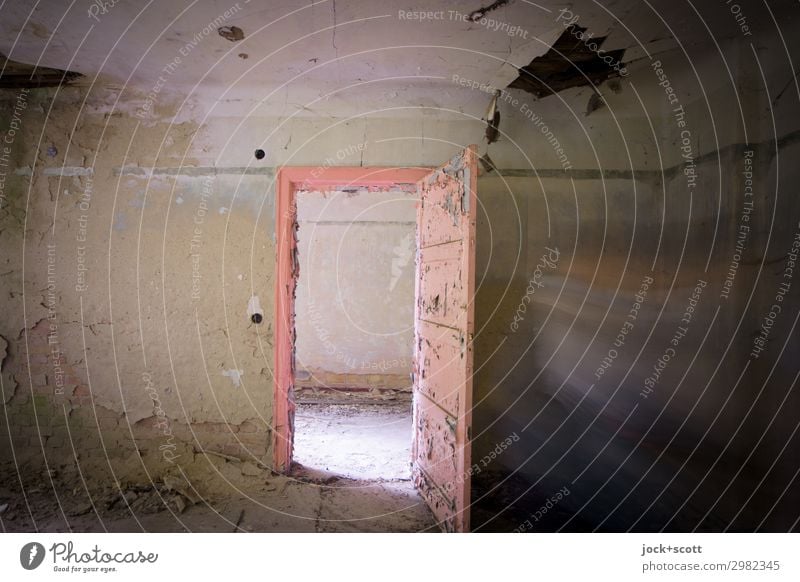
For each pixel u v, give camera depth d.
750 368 2.51
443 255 2.80
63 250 3.27
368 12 2.37
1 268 3.25
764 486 2.42
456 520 2.49
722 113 2.71
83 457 3.26
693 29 2.49
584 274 3.29
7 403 3.27
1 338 3.25
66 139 3.27
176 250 3.29
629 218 3.27
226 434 3.30
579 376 3.27
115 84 3.20
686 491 2.81
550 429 3.28
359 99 3.29
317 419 4.92
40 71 3.03
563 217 3.30
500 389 3.32
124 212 3.28
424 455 3.11
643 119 3.26
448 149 3.31
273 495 3.09
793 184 2.31
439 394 2.84
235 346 3.30
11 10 2.40
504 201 3.31
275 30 2.55
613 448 3.14
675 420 2.94
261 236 3.30
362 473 3.53
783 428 2.33
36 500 2.89
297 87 3.23
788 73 2.33
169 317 3.29
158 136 3.29
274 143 3.31
